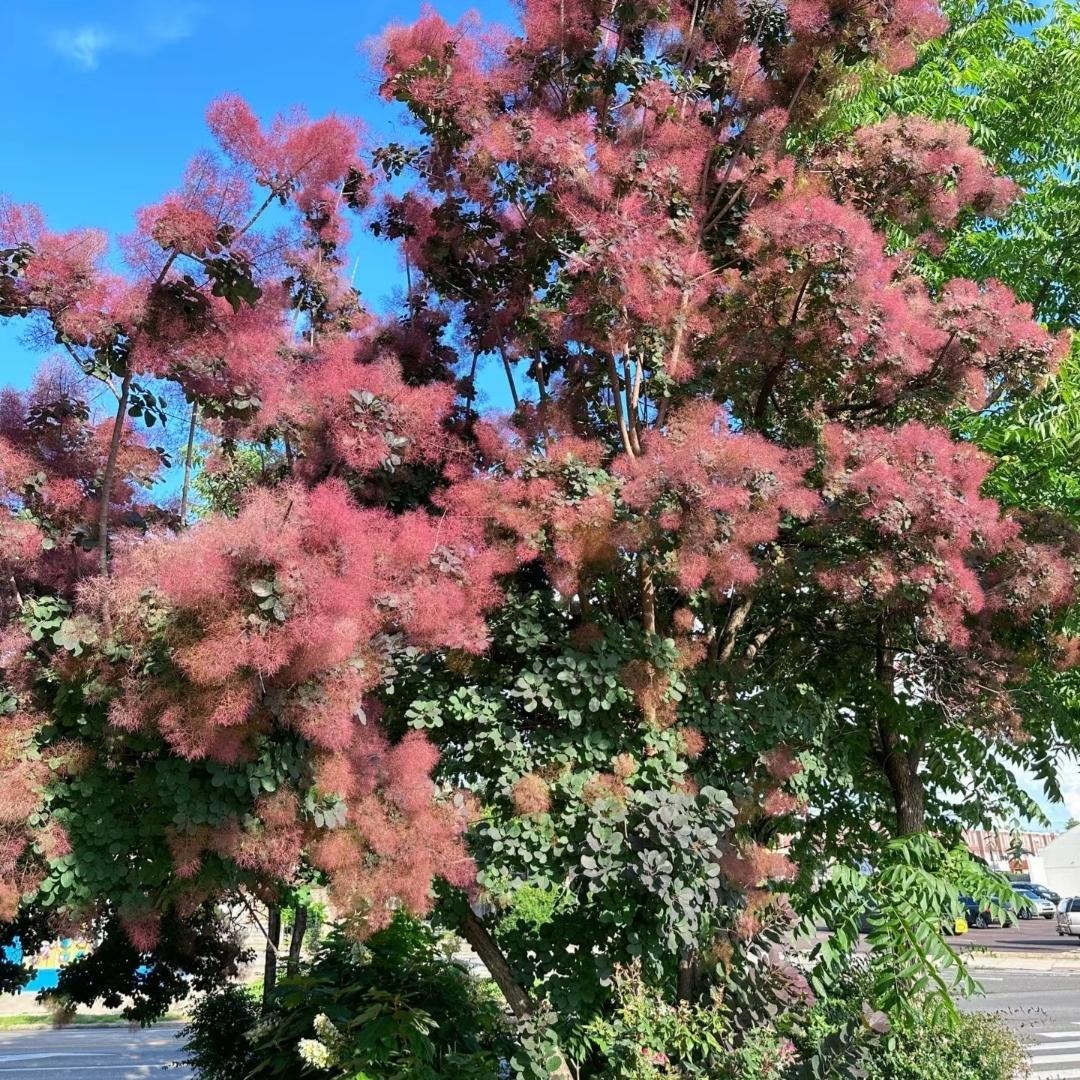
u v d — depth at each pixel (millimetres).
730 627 6527
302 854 4840
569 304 5883
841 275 5492
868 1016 5445
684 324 5805
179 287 4668
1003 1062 6301
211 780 4523
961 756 8344
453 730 5637
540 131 5477
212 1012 7953
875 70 6867
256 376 5129
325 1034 4816
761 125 6445
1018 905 5574
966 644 6238
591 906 5355
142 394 4949
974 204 7023
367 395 5195
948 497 5270
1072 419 6859
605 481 5242
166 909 4941
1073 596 6207
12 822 4469
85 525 5359
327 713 4273
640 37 6363
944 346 5945
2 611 5223
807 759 6117
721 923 5730
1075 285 8016
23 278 4617
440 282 6613
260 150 4992
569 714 5203
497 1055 5418
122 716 4336
